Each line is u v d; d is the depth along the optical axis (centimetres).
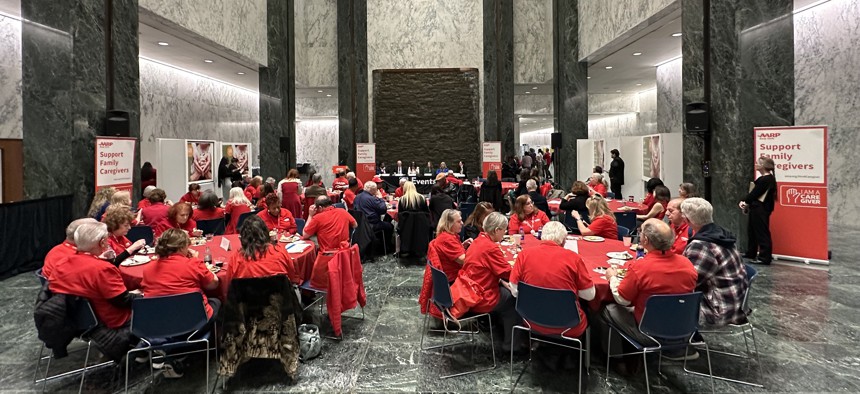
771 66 609
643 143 1071
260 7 1201
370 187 690
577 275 287
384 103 1498
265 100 1270
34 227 582
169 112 1259
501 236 343
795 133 579
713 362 329
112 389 303
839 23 795
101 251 295
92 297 283
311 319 429
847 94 793
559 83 1274
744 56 623
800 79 869
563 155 1247
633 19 879
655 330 263
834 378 301
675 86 1261
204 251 408
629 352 325
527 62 1469
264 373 324
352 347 367
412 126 1498
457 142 1495
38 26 632
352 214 616
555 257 290
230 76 1430
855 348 343
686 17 687
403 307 461
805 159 574
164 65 1232
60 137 631
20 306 459
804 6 841
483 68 1470
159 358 314
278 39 1260
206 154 1048
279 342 303
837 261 589
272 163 1272
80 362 343
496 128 1436
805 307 427
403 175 1388
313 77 1510
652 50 1098
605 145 1212
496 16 1416
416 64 1509
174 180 955
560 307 277
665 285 269
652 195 659
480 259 336
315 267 389
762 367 319
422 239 636
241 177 1199
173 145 952
